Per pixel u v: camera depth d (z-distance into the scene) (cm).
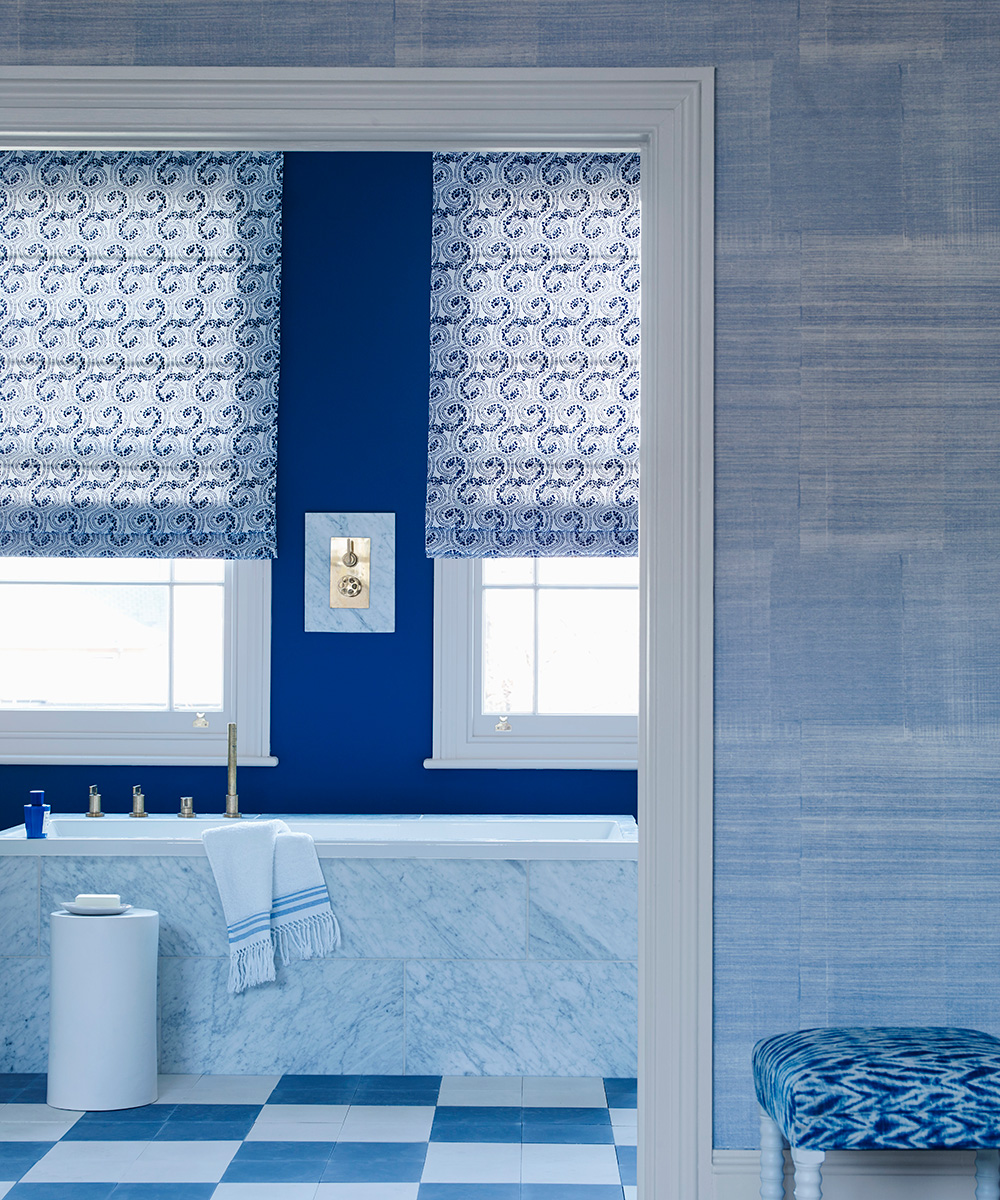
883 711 239
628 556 424
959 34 243
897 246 242
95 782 432
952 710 240
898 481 241
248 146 250
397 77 240
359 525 434
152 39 243
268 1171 289
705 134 240
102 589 445
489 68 241
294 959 356
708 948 236
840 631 240
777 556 240
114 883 356
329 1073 356
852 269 242
